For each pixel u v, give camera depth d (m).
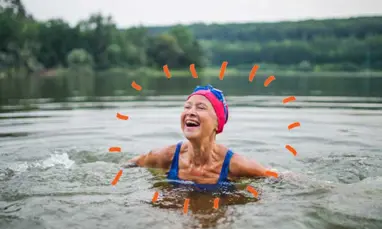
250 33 126.38
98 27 80.44
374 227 2.75
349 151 5.31
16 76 36.78
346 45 108.12
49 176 4.02
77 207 3.13
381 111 8.98
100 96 13.16
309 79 30.89
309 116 8.34
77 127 6.99
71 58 66.69
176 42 91.12
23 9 67.81
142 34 93.31
